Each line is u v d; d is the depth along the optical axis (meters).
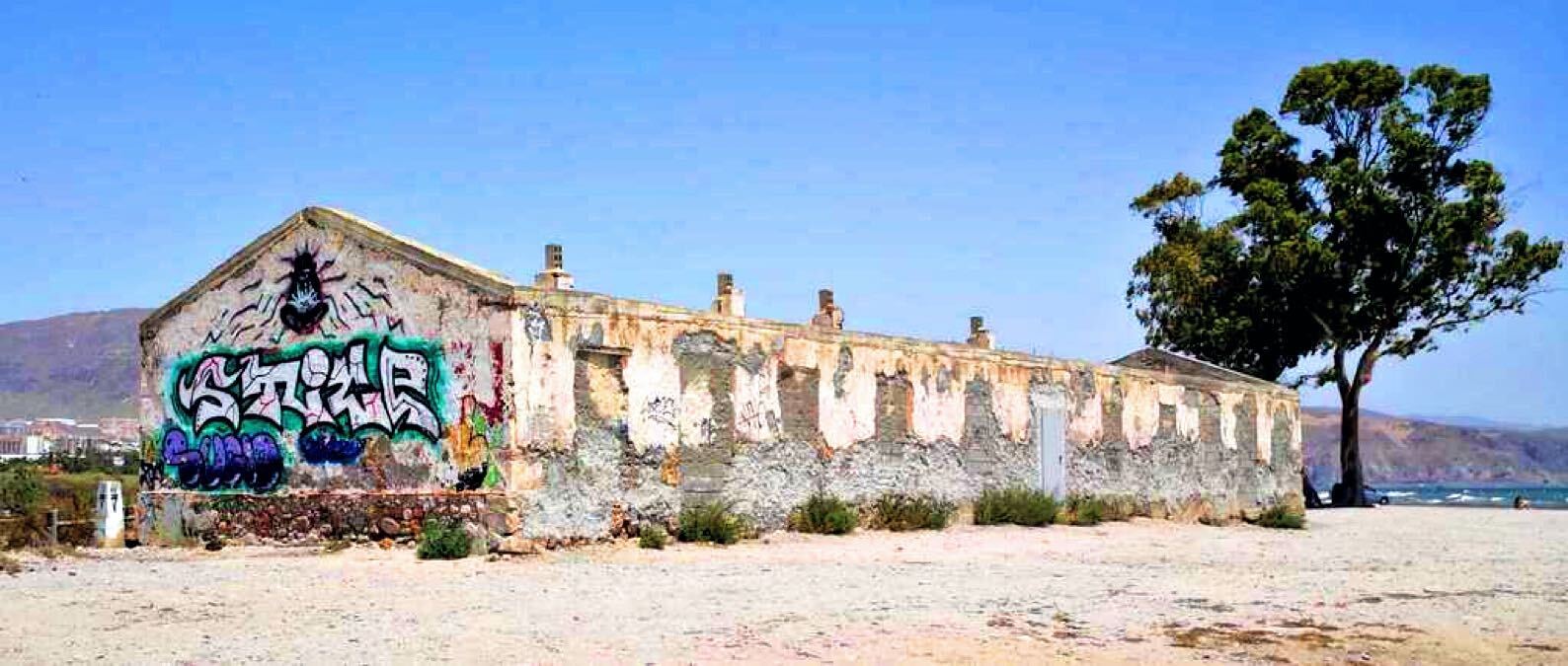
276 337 22.19
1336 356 50.78
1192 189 53.12
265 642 11.73
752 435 23.36
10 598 14.51
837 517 24.08
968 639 12.49
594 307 20.81
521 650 11.48
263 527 21.91
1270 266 48.72
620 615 13.49
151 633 12.18
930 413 26.98
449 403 20.03
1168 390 33.50
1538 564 21.31
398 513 20.34
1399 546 25.47
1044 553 21.62
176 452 23.38
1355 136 49.22
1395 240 47.94
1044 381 29.84
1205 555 21.94
